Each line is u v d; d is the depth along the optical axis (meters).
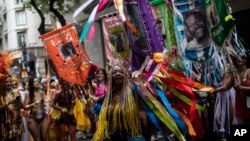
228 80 6.35
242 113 6.40
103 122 4.98
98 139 5.01
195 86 6.20
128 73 5.12
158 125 5.60
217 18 6.52
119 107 4.91
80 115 8.77
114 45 7.37
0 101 8.33
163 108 5.63
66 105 8.29
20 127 8.48
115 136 4.98
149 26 6.68
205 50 6.72
